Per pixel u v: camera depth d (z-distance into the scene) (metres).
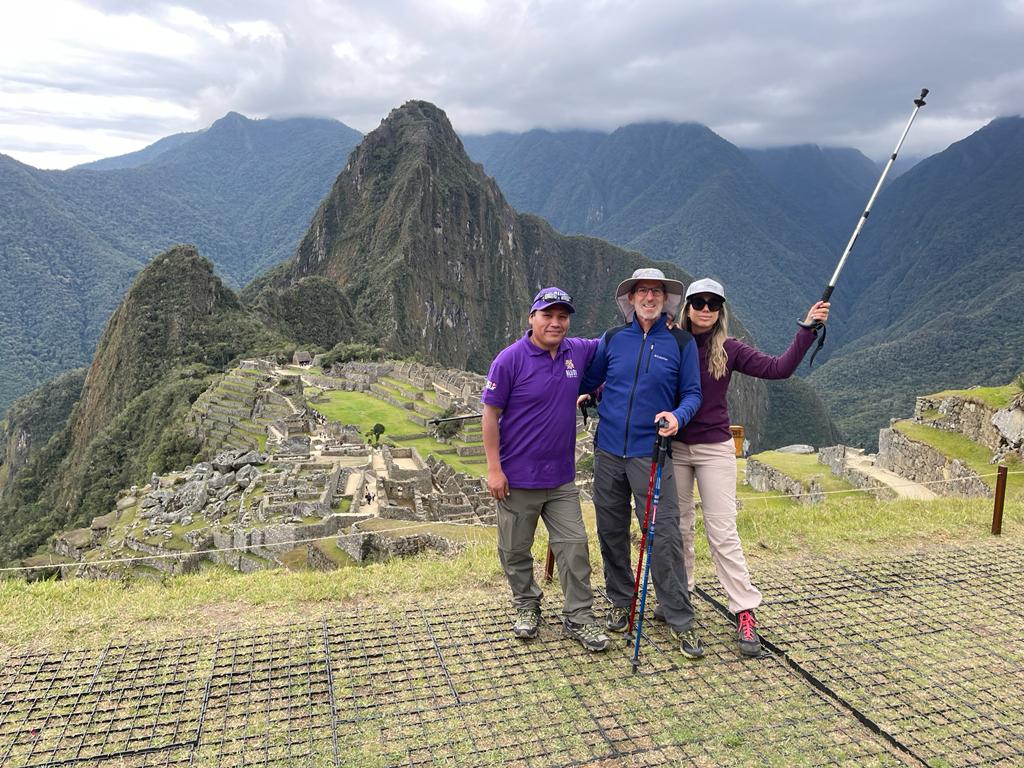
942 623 5.92
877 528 8.51
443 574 6.91
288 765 4.14
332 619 5.98
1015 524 8.82
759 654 5.34
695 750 4.27
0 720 4.62
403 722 4.54
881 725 4.51
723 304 5.57
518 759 4.18
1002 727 4.52
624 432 5.44
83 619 6.05
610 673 5.10
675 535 5.39
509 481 5.43
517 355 5.30
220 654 5.41
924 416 24.16
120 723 4.57
